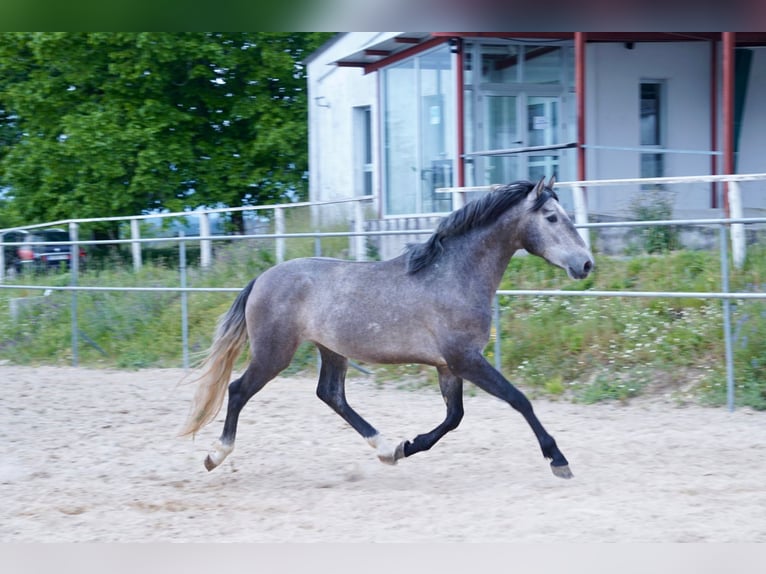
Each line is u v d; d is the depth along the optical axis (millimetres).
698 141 16406
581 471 7016
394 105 17578
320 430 8961
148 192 22484
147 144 21875
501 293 10164
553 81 16109
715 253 11203
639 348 10102
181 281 12906
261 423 9336
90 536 5648
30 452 8227
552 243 6562
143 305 14688
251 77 23188
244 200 23953
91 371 13609
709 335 9898
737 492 6246
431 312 6617
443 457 7707
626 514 5734
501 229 6676
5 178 22984
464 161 15250
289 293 7027
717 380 9391
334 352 7121
